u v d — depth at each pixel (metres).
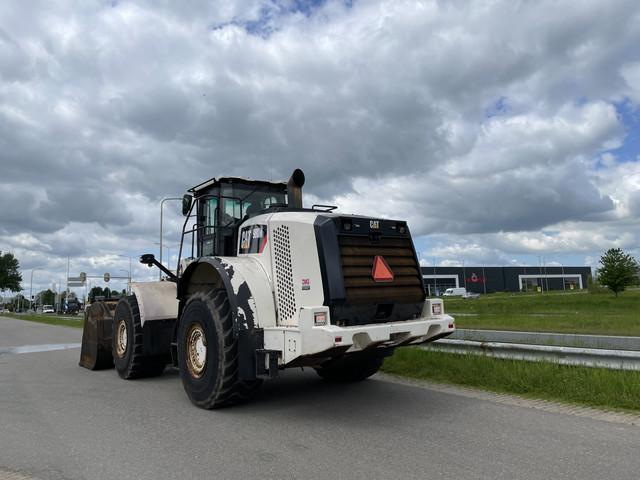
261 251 5.97
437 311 6.01
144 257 7.68
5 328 25.78
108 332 9.19
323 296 5.21
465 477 3.66
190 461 4.14
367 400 6.19
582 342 7.63
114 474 3.90
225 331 5.63
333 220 5.40
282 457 4.19
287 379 7.76
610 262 35.25
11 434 5.07
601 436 4.58
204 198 7.72
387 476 3.71
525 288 109.69
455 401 6.02
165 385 7.67
